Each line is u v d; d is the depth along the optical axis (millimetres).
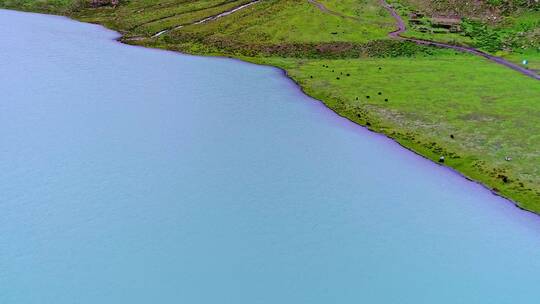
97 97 93250
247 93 100125
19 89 94062
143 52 122938
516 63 114625
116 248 54969
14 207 60812
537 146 79062
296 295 50000
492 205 65438
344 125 87750
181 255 54469
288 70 113250
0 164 69375
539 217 63094
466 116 89062
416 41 125500
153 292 49344
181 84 103125
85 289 49406
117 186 66000
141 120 85125
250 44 127188
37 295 48469
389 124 87312
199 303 48344
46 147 74438
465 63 114688
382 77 107688
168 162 72375
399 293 50875
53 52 117375
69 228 57688
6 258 52938
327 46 124750
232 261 54000
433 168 74375
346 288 51250
